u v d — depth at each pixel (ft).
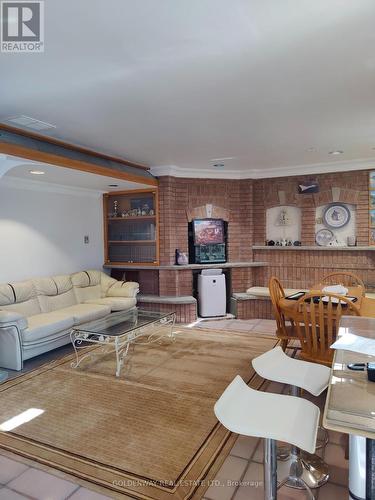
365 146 14.51
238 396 5.48
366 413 3.73
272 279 11.53
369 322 7.39
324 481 6.64
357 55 7.20
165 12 5.68
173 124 11.43
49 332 13.15
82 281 17.80
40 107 9.73
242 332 16.58
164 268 18.95
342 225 18.43
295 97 9.32
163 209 18.98
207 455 7.43
